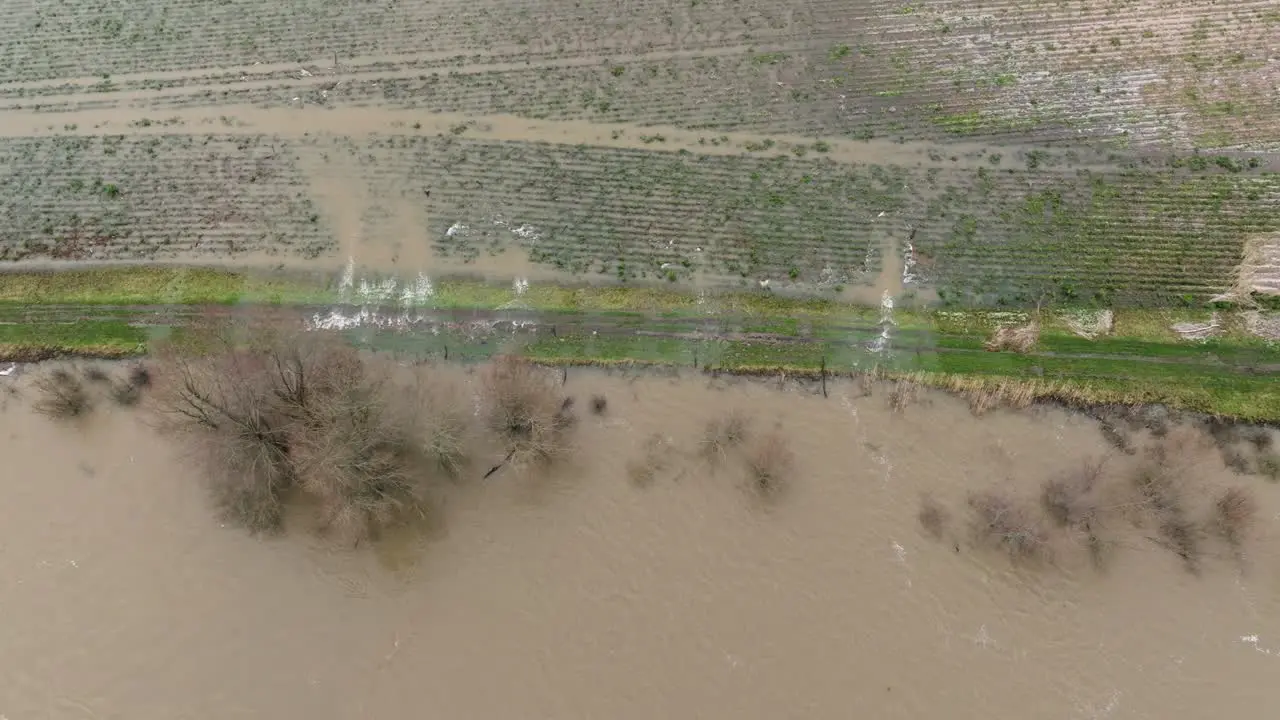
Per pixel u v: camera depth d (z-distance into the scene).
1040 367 26.67
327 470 22.55
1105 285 27.95
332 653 23.59
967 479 25.34
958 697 22.75
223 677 23.33
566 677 23.25
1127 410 26.06
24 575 24.52
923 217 29.14
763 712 22.75
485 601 24.23
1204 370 26.55
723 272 28.39
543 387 26.03
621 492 25.47
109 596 24.28
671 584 24.33
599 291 28.23
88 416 26.55
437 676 23.31
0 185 30.47
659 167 30.12
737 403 26.58
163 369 25.48
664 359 27.17
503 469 25.73
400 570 24.64
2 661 23.50
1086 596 23.86
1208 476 25.11
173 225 29.58
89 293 28.58
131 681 23.28
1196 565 24.09
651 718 22.73
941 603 23.86
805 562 24.47
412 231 29.23
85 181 30.45
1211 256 28.27
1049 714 22.48
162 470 25.75
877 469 25.55
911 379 26.56
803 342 27.33
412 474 24.50
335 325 27.86
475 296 28.20
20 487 25.67
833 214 29.22
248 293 28.38
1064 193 29.41
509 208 29.55
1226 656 23.08
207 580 24.50
